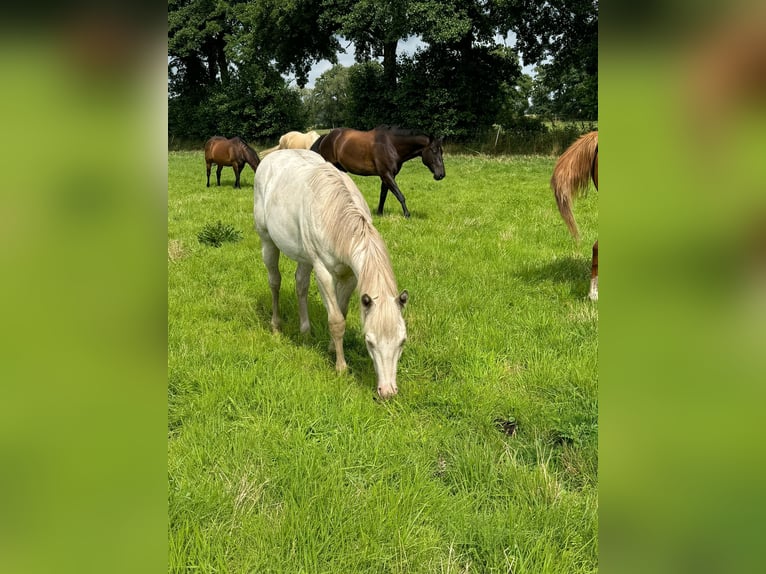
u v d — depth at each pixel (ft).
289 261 20.45
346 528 7.45
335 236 11.33
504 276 18.06
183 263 20.34
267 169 14.47
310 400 10.69
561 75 79.41
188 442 9.36
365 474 8.80
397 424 10.08
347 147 30.40
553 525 7.52
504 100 82.33
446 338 13.46
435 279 17.74
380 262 10.64
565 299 16.16
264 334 14.25
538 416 10.23
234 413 10.52
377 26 75.41
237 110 96.89
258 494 8.11
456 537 7.49
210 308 15.75
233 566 6.88
